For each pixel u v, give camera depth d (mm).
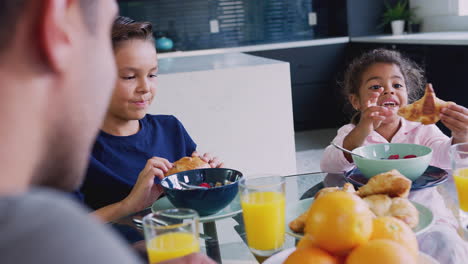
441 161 1513
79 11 325
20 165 294
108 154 1521
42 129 307
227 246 970
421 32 4934
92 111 342
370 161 1174
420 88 2076
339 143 1604
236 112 2555
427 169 1261
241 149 2586
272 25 5637
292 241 958
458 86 3355
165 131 1661
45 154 315
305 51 5043
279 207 917
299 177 1328
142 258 923
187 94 2494
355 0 5105
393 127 1744
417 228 889
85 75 330
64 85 315
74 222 257
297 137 4934
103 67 349
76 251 244
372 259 625
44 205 257
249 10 5594
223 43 5625
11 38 285
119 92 1480
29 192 268
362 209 686
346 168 1543
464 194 1013
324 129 5188
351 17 5129
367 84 1866
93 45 338
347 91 2115
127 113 1510
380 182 962
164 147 1622
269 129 2598
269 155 2619
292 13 5637
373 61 1875
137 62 1464
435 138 1623
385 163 1149
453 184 1191
